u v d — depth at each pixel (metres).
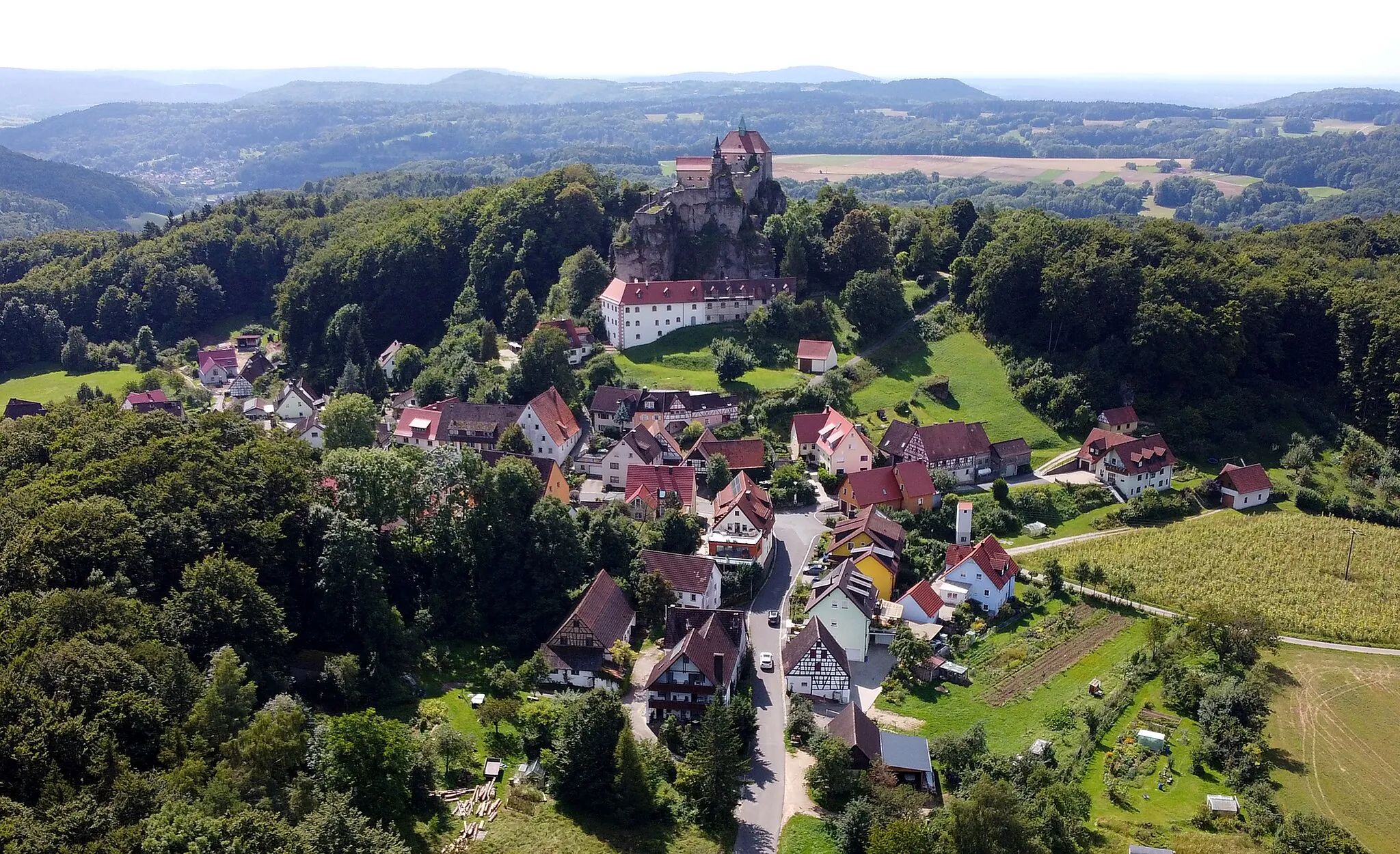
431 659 118.75
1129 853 91.31
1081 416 194.12
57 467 120.19
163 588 106.25
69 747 77.88
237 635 101.75
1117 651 130.25
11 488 116.44
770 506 158.75
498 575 129.88
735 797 96.94
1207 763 108.25
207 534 109.75
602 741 97.62
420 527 132.62
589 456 174.75
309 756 88.94
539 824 93.06
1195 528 164.50
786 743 109.38
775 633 131.00
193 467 116.88
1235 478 174.38
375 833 79.94
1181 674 120.62
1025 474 181.12
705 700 111.00
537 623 127.06
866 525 146.75
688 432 179.38
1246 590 145.25
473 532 131.38
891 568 141.62
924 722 113.81
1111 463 176.25
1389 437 190.75
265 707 93.88
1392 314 195.62
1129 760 107.56
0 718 77.50
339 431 171.38
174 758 82.06
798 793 101.50
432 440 180.62
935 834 91.06
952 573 141.00
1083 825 95.19
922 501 162.75
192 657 98.06
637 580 132.50
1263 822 97.62
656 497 154.62
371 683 110.00
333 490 131.75
